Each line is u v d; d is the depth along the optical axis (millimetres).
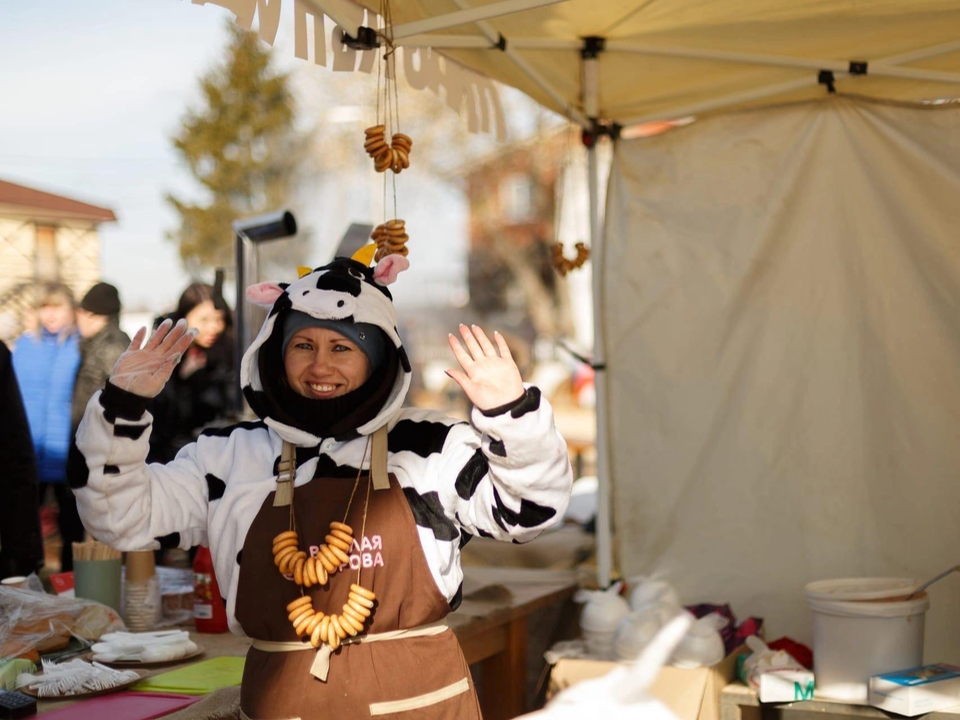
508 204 21141
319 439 1892
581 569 3943
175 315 3896
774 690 2762
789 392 3281
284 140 12883
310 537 1809
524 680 3268
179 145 11820
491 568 3959
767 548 3299
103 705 2094
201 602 2783
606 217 3533
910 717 2582
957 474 3064
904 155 3121
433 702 1799
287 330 1916
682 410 3406
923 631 2770
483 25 2863
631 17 2986
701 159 3398
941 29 2938
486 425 1645
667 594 3256
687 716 2727
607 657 3078
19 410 3139
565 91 3439
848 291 3211
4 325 4996
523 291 24172
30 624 2414
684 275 3412
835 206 3225
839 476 3215
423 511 1851
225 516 1872
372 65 2691
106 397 1754
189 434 3787
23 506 3121
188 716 1986
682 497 3404
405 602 1813
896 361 3133
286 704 1769
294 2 2406
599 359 3525
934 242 3072
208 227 11391
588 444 11078
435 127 18438
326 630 1740
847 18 2879
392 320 1932
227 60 11961
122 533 1829
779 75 3262
